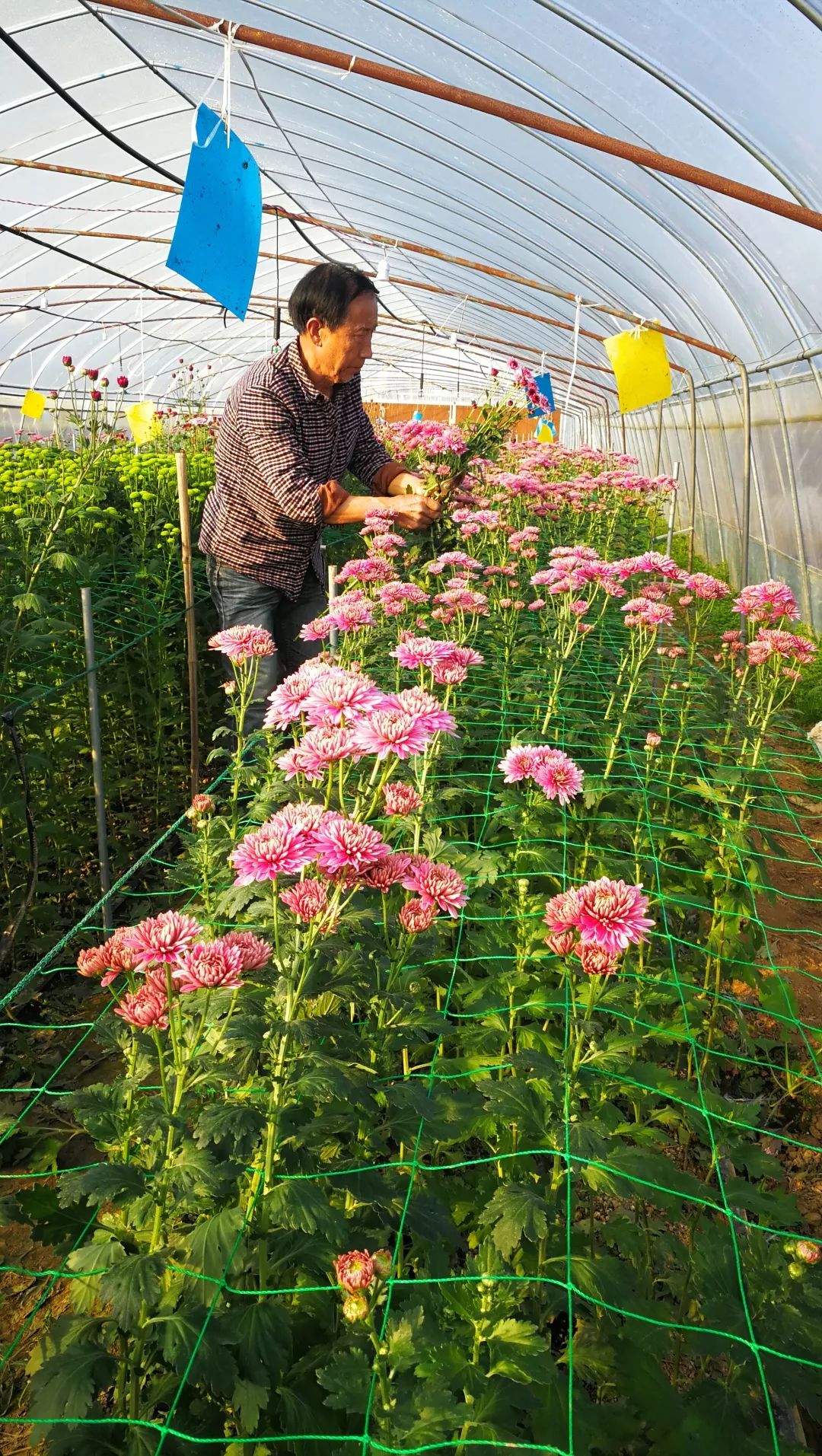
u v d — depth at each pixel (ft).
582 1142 5.98
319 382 13.46
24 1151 10.05
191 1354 4.97
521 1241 6.91
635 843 10.75
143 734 18.13
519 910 8.70
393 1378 4.99
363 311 12.61
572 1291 5.83
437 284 50.26
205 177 10.37
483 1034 8.04
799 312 26.09
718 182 11.62
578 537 24.54
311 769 6.52
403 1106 6.15
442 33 18.86
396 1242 6.35
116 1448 5.15
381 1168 6.28
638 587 20.11
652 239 28.19
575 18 17.03
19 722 13.48
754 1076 11.28
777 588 13.19
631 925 5.92
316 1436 4.59
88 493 16.76
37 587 14.53
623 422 57.00
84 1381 5.09
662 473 54.08
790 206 11.76
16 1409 7.33
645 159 11.31
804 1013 12.59
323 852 5.66
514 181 27.81
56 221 34.53
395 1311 5.42
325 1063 5.67
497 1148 7.45
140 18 18.76
